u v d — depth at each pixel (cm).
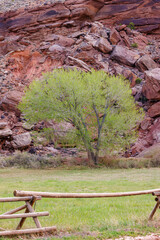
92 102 2453
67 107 2394
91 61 4384
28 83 4369
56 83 2378
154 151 2762
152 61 4381
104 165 2395
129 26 5319
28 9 5572
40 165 2397
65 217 664
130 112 2478
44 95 2375
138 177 1628
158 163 2406
